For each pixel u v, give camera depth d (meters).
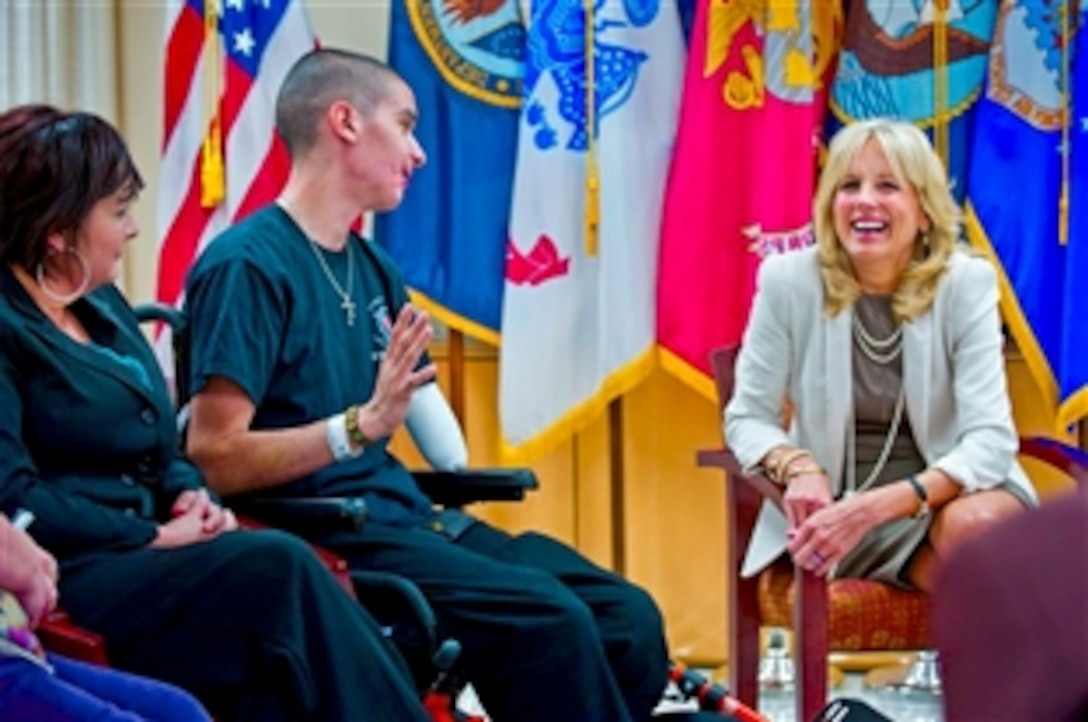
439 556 3.75
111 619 3.09
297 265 3.93
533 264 5.89
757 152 5.79
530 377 5.89
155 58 6.38
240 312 3.77
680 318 5.85
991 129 5.76
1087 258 5.59
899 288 4.50
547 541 4.09
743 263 5.84
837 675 6.06
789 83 5.73
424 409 4.32
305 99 4.03
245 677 3.04
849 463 4.55
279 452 3.67
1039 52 5.71
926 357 4.45
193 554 3.11
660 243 5.92
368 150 4.03
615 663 3.79
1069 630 1.08
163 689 2.85
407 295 4.28
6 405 3.18
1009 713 1.08
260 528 3.51
